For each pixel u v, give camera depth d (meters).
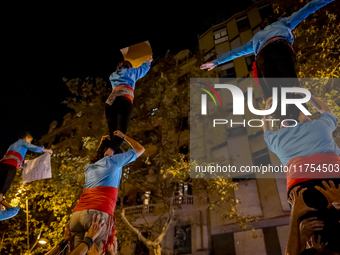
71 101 12.94
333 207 1.51
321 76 9.31
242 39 19.62
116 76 3.23
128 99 3.06
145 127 13.66
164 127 13.41
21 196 13.36
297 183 1.70
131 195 17.58
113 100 3.05
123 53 3.45
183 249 14.91
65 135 27.92
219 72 14.07
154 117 12.88
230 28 20.88
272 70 2.17
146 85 13.20
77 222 2.50
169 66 13.11
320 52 9.73
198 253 14.20
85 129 13.12
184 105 13.05
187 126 17.41
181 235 15.19
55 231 12.84
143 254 15.17
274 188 13.60
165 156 12.66
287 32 2.32
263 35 2.39
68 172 11.77
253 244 13.37
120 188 12.89
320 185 1.61
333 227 1.47
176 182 13.34
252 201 14.10
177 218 15.12
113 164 2.65
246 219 11.96
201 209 15.07
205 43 21.64
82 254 2.18
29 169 4.66
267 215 13.40
